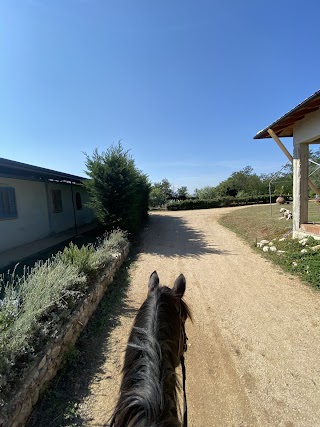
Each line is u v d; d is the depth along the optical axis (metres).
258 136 9.91
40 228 11.18
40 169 8.91
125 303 5.04
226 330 4.07
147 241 10.88
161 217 19.25
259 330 4.04
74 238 11.17
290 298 5.07
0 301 3.18
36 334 3.00
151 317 1.67
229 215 17.47
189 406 2.66
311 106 6.96
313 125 7.55
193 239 11.04
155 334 1.54
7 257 7.88
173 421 1.15
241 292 5.48
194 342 3.77
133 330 1.65
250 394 2.80
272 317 4.41
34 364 2.65
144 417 1.11
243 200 28.39
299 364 3.25
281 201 23.27
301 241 7.88
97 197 10.16
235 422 2.47
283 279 6.07
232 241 10.31
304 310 4.59
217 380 3.02
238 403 2.69
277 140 8.57
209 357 3.43
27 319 2.95
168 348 1.55
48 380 2.86
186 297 5.33
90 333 3.96
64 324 3.46
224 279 6.30
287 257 7.29
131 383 1.32
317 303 4.82
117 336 3.90
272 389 2.87
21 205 9.96
